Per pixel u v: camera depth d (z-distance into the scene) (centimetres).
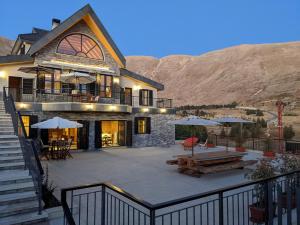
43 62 1775
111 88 2111
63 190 401
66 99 1867
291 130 2506
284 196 599
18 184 657
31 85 1762
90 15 1928
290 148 1716
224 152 1238
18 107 1564
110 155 1612
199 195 338
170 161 1123
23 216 552
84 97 1817
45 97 1783
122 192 358
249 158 1516
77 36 1961
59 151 1470
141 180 957
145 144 2112
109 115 1942
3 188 623
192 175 1033
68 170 1134
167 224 561
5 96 1252
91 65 2000
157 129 2192
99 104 1727
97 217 589
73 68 1898
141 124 2123
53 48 1834
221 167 1034
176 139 2656
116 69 2133
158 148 1997
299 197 495
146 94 2334
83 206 662
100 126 1905
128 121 2022
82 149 1816
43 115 1653
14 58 1672
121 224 547
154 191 813
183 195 772
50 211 585
